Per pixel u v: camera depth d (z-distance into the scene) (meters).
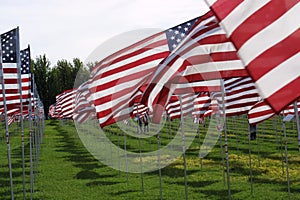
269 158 23.64
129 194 16.06
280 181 17.30
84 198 15.77
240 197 14.79
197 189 16.39
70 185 18.48
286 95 4.94
